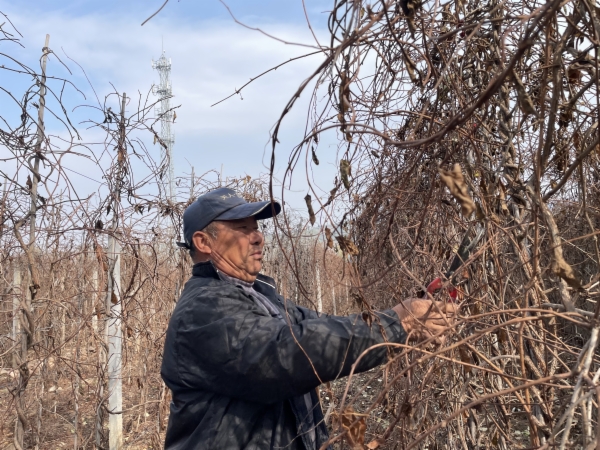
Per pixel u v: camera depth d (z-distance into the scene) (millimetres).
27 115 2328
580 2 987
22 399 2639
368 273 1585
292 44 952
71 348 4129
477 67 1531
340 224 1369
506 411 1736
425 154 1546
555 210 1985
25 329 2568
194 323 1442
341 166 1168
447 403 2021
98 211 3059
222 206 1647
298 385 1328
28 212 2424
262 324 1395
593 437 742
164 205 3443
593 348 805
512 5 1277
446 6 1373
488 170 1392
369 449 1115
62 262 3549
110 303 3314
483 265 1587
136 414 4383
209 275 1634
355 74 1092
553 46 1158
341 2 955
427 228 1720
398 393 1879
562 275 923
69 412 4461
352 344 1290
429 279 1731
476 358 1616
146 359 4109
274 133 1049
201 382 1425
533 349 1506
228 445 1402
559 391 1579
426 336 1306
